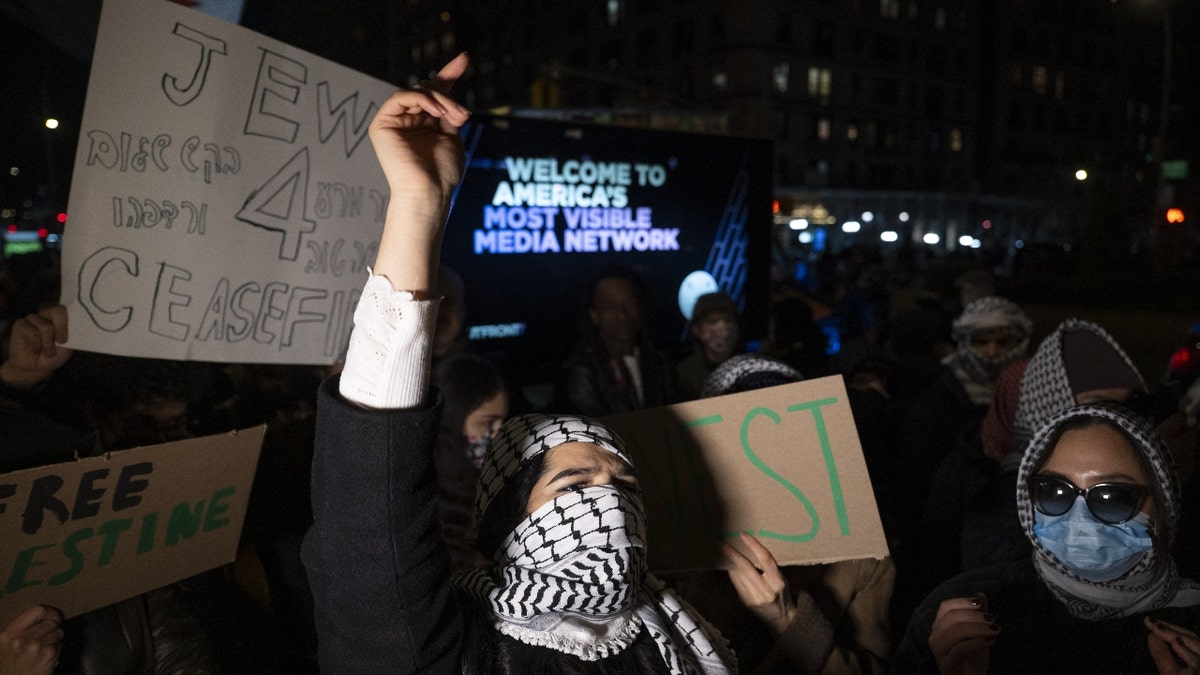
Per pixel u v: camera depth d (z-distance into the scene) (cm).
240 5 282
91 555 175
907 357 551
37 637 166
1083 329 266
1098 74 7438
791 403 208
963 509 287
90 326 213
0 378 215
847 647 213
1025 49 6794
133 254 218
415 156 134
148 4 214
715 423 213
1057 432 191
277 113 239
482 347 543
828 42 5572
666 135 620
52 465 167
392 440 123
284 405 310
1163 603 186
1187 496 262
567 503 143
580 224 582
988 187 6656
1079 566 185
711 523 212
